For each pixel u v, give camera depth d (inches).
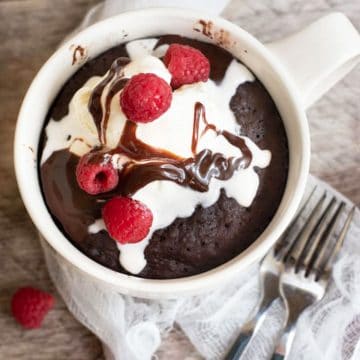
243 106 17.3
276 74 17.1
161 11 17.3
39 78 17.2
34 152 17.3
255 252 16.6
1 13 20.7
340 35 17.3
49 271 19.8
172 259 17.0
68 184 17.0
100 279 16.6
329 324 19.3
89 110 16.7
